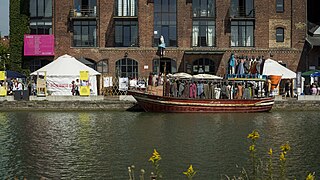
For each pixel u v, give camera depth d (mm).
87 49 53812
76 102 41625
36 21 54688
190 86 41000
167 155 23047
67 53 54000
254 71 46500
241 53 54281
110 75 53781
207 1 54375
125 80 50406
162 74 45500
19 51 54781
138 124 33312
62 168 20719
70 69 45719
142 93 40312
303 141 26562
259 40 54531
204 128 31484
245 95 41812
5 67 64250
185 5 54125
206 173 19844
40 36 53906
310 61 55094
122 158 22469
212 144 25688
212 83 42156
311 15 60344
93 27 54125
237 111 40812
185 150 24156
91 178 19219
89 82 46250
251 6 54812
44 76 44031
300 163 21422
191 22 54188
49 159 22328
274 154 23141
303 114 40188
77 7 54125
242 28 54625
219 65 54156
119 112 40844
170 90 41156
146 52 53844
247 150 24062
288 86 48781
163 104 40062
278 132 29734
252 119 36500
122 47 53844
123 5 54062
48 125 32719
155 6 54062
